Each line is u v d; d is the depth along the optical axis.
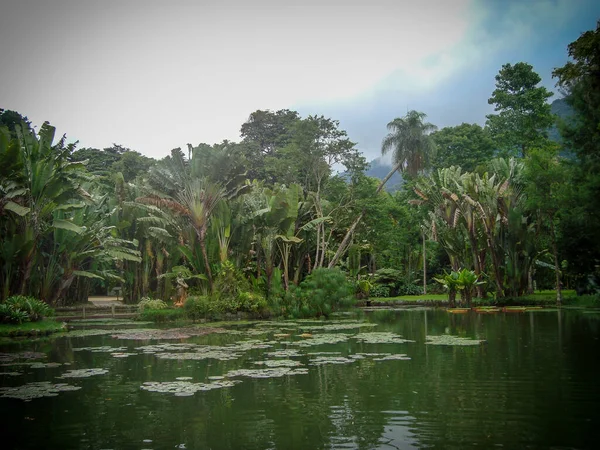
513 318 20.09
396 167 38.78
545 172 24.30
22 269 19.52
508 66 41.25
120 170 39.72
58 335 16.86
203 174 23.25
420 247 41.97
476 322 18.81
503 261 29.62
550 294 32.06
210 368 10.08
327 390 7.99
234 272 23.62
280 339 14.77
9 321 16.84
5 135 19.38
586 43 15.31
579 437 5.60
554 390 7.72
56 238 22.36
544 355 10.87
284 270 26.34
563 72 16.78
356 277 35.47
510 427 6.00
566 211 19.50
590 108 15.87
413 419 6.39
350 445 5.49
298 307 23.20
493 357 10.74
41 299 22.12
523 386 8.02
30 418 6.71
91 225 24.36
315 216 30.86
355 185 31.73
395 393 7.73
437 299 32.66
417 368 9.68
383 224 34.53
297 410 6.89
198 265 23.38
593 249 18.05
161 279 28.22
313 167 30.53
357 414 6.65
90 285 30.91
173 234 24.73
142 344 14.25
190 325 20.05
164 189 23.52
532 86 40.72
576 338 13.55
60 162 20.66
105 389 8.32
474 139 41.06
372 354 11.47
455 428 6.00
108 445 5.66
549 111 39.97
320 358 11.02
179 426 6.30
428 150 37.94
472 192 28.78
